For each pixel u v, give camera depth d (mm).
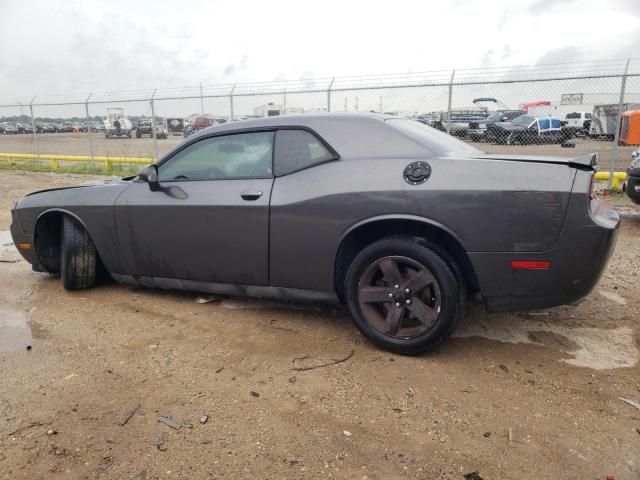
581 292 3080
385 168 3346
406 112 11203
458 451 2449
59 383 3092
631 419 2695
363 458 2406
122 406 2840
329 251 3492
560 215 2975
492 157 3299
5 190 12180
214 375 3174
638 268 5273
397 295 3314
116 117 26047
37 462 2391
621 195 9656
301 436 2570
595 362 3312
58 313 4238
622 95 9562
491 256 3107
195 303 4402
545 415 2734
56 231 5012
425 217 3184
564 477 2279
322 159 3570
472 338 3666
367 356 3398
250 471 2324
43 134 29328
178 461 2393
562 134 12656
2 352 3521
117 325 3965
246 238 3756
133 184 4363
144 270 4324
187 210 3945
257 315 4125
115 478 2289
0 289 4910
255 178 3777
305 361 3342
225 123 4023
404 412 2766
